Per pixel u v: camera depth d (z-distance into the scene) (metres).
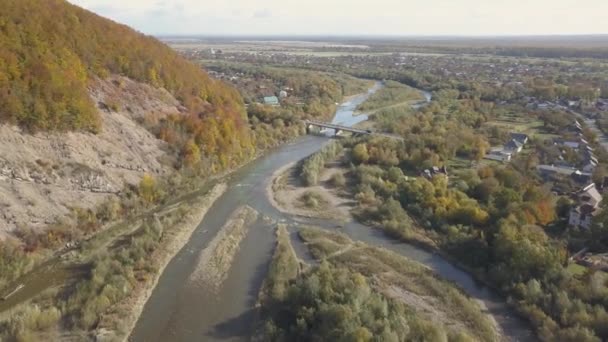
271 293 54.25
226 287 56.56
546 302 49.53
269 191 89.81
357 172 98.19
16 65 69.06
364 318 43.91
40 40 77.12
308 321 46.22
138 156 81.38
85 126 75.88
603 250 59.19
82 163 71.44
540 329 46.78
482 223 68.38
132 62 96.06
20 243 57.88
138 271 57.69
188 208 77.19
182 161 87.62
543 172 90.56
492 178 81.88
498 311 51.75
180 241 67.38
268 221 76.56
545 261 53.94
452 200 75.44
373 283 56.84
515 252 56.38
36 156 66.88
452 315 50.72
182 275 58.84
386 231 72.31
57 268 57.53
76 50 85.25
